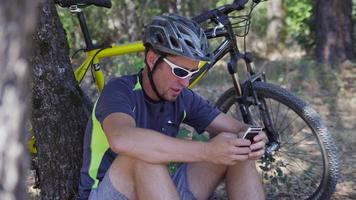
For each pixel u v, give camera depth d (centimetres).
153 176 270
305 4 994
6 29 144
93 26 927
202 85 745
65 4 368
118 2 920
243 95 393
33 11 145
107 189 279
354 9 988
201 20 390
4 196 152
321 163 423
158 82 287
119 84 291
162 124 301
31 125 348
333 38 870
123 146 269
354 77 779
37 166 361
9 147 151
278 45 1000
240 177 296
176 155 271
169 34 279
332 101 674
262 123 391
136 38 924
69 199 347
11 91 148
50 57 337
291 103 388
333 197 412
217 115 320
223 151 273
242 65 722
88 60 378
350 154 499
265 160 386
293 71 786
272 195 405
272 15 1016
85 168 298
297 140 429
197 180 301
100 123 288
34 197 376
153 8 955
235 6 395
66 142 344
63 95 342
